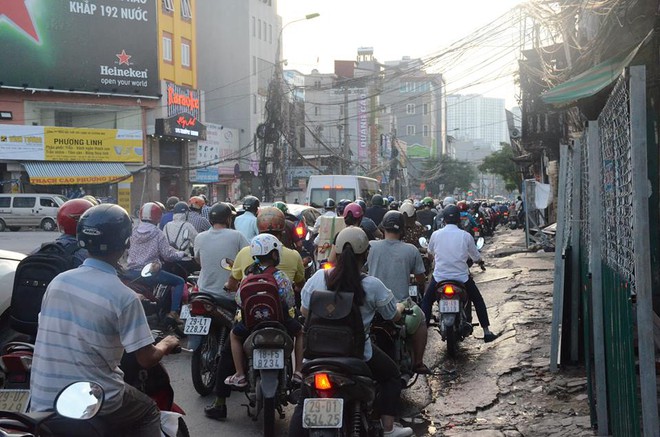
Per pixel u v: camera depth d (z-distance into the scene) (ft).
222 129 173.17
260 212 21.94
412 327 19.43
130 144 138.21
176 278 28.53
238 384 18.98
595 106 35.32
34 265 16.65
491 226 115.24
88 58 135.74
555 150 74.33
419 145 337.31
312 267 37.42
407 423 20.02
